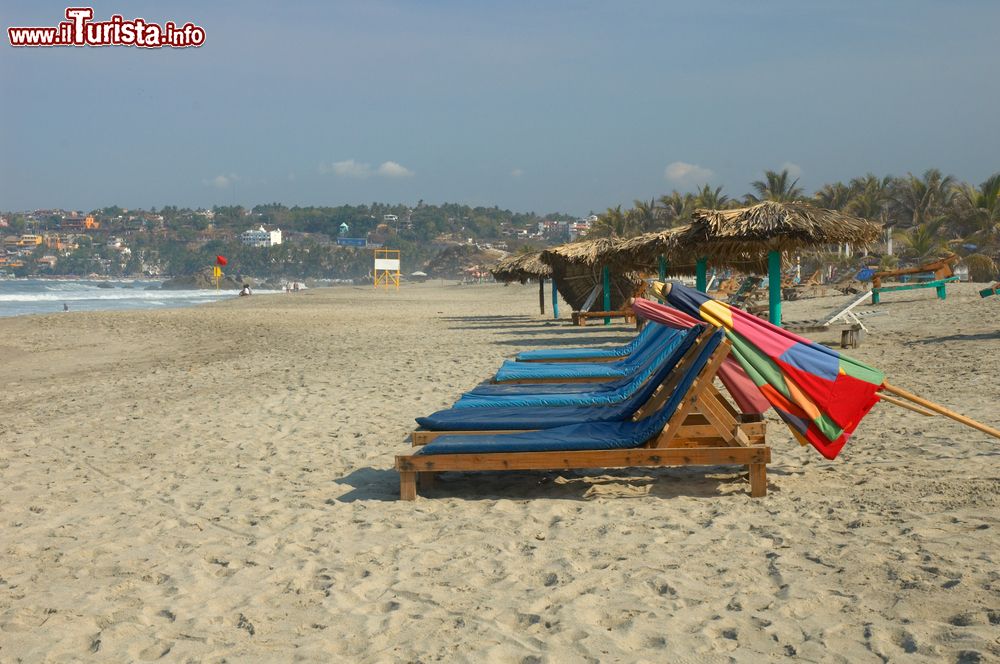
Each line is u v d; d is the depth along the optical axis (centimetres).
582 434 540
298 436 786
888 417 735
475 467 531
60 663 331
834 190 5850
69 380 1400
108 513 552
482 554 438
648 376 661
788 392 542
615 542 447
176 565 441
